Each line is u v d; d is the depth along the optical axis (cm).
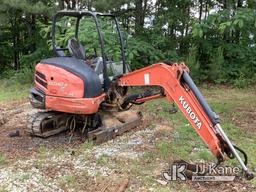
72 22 999
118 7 1089
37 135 622
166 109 820
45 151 566
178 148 577
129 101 612
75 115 631
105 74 607
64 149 576
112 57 878
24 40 1486
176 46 1277
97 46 875
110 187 455
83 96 583
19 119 758
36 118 625
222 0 1316
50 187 455
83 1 1052
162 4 1305
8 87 1190
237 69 1220
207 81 1209
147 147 584
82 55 652
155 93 589
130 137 630
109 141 610
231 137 646
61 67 601
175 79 507
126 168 507
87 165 517
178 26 1289
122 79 597
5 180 471
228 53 1240
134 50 1061
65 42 942
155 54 1131
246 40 1237
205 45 1250
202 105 471
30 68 1286
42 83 617
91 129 636
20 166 512
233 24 938
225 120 755
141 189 455
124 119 669
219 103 912
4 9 1134
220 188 457
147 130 669
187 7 1320
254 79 1178
